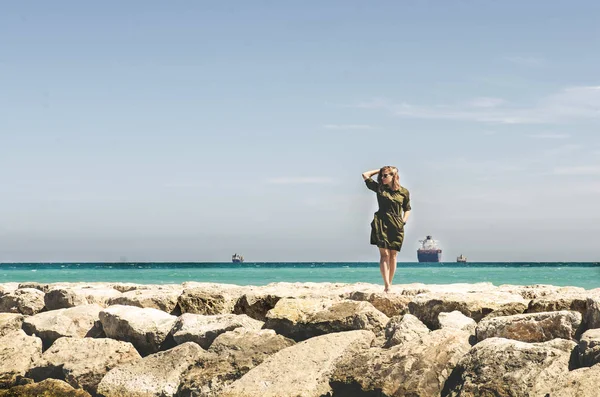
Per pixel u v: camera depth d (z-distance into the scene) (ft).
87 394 32.07
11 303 48.29
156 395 30.30
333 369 28.73
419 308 35.17
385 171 39.24
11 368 34.71
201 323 35.99
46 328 39.81
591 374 23.00
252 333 33.06
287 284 52.70
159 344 36.32
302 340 34.55
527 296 40.34
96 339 35.37
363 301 35.24
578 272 203.31
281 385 27.89
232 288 47.14
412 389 26.14
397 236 38.91
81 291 47.96
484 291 40.93
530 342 28.40
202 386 29.78
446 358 27.25
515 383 24.23
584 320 28.91
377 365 27.78
